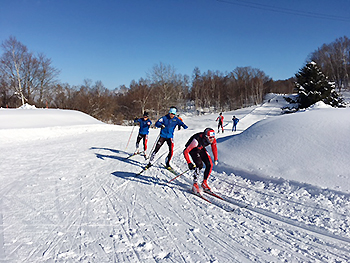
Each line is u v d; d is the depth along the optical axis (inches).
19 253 111.2
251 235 134.1
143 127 341.4
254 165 232.5
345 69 2199.8
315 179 186.1
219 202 181.5
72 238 126.8
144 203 179.0
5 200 179.5
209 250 119.2
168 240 127.7
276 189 191.8
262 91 2775.6
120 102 2106.3
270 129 283.3
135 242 124.8
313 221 145.1
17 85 1423.5
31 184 217.6
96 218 152.1
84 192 200.4
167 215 158.9
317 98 1237.1
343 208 152.4
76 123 740.0
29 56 1412.4
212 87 2536.9
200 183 225.5
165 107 1740.9
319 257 113.3
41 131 555.8
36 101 1547.7
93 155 354.9
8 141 464.4
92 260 107.8
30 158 326.0
